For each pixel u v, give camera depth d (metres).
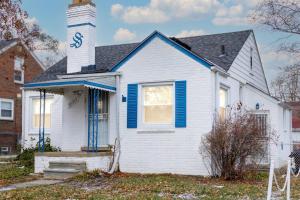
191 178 15.04
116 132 17.27
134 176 15.68
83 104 18.25
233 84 18.72
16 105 31.89
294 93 33.81
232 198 10.81
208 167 15.55
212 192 11.75
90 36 19.64
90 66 19.19
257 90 20.34
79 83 16.06
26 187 13.12
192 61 16.22
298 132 36.75
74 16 19.94
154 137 16.64
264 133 15.53
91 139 17.97
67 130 18.45
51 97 21.33
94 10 19.98
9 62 31.42
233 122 15.17
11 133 31.23
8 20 17.91
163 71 16.67
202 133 15.82
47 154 16.56
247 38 20.88
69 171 15.58
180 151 16.14
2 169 17.23
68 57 19.89
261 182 14.38
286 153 22.38
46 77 21.75
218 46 20.28
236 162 14.90
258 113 20.12
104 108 17.88
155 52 16.88
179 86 16.34
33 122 21.75
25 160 19.52
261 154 15.26
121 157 17.12
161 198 10.69
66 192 11.77
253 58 22.58
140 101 17.03
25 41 20.98
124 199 10.52
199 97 16.00
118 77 17.44
